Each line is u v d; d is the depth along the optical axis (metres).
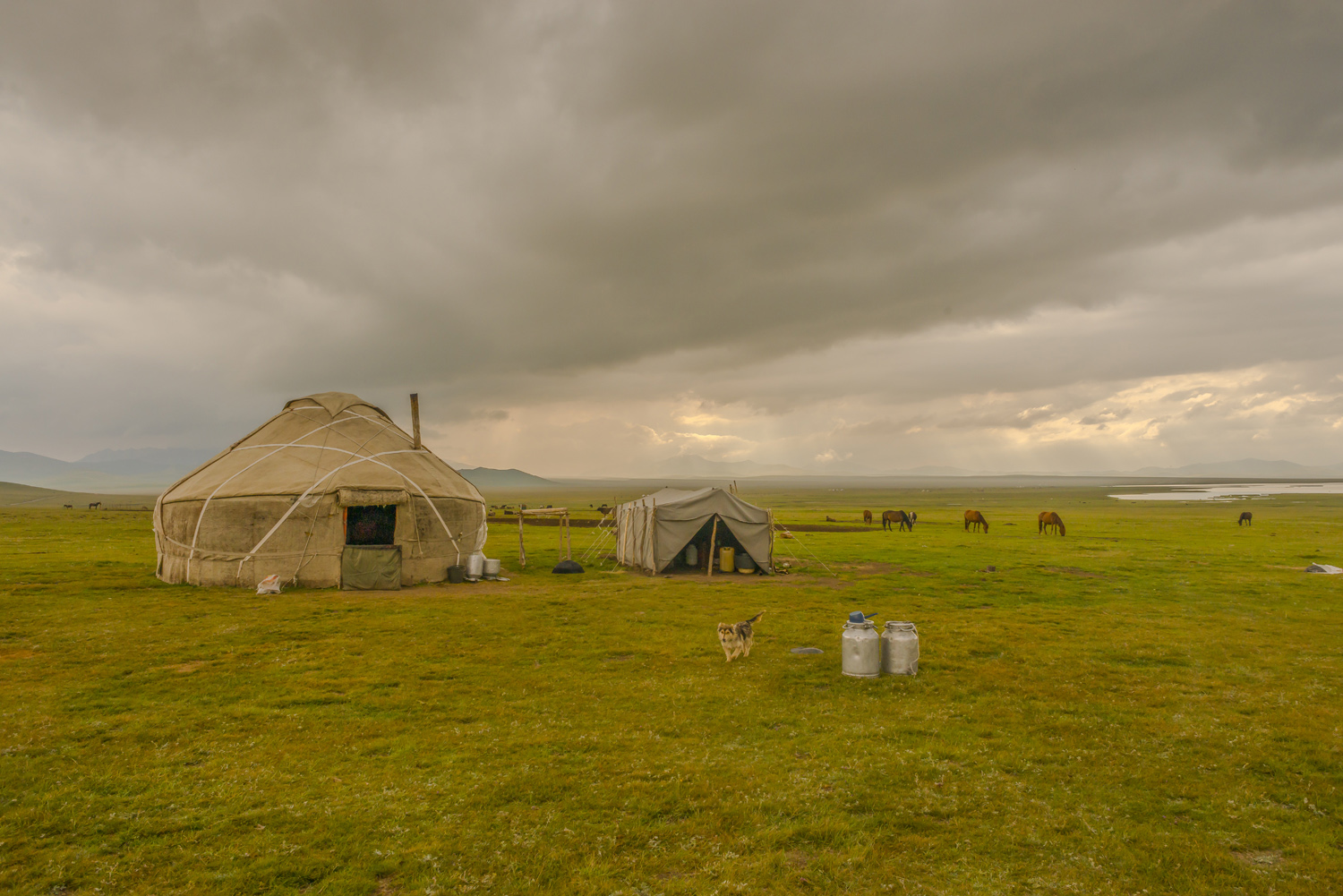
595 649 14.47
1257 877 5.91
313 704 10.67
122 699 10.80
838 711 10.48
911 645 12.61
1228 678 12.47
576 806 7.17
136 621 16.97
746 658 13.81
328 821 6.76
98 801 7.16
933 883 5.81
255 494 23.06
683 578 26.66
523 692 11.34
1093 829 6.77
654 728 9.62
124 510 87.62
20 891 5.50
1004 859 6.23
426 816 6.89
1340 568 27.28
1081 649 14.68
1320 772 8.27
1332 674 12.80
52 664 12.92
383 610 18.97
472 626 16.81
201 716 9.97
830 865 6.05
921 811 7.15
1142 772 8.24
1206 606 20.14
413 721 9.88
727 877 5.81
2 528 47.53
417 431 28.31
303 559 23.06
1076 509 97.50
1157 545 39.59
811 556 34.22
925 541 43.38
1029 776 8.13
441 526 25.36
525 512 30.11
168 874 5.79
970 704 10.94
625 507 33.09
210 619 17.41
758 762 8.41
